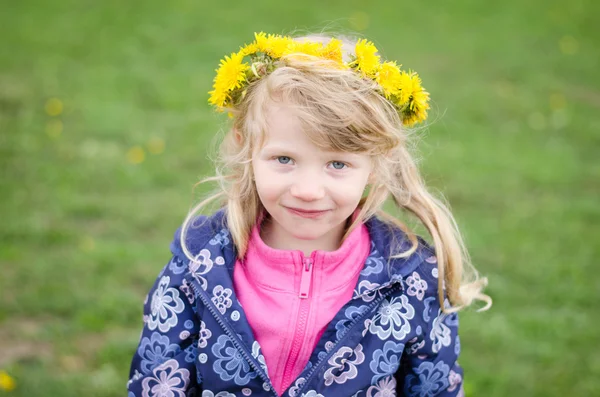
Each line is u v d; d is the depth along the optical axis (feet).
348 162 5.52
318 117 5.33
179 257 6.09
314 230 5.62
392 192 6.44
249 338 5.76
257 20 30.83
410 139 6.56
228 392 5.82
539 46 30.30
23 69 23.81
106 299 12.03
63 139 18.65
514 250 14.43
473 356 11.22
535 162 19.19
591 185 18.01
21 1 31.76
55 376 10.30
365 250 6.15
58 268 12.90
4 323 11.38
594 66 28.22
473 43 30.07
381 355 5.80
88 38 27.53
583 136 21.44
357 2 34.71
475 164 18.78
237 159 5.97
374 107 5.54
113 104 21.47
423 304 6.02
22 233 13.88
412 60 27.45
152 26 29.30
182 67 25.40
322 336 5.77
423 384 6.11
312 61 5.61
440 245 6.23
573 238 15.07
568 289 13.12
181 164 17.85
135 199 15.88
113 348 10.90
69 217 14.82
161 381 5.94
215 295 5.85
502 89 25.13
